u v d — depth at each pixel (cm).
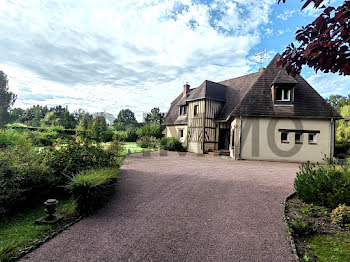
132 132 3073
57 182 564
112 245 341
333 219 407
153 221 430
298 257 302
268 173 848
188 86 2248
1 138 1188
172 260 301
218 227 402
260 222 419
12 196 448
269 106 1300
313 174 539
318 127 1240
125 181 721
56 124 3866
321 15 211
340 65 229
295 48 249
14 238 362
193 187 648
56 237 366
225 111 1645
